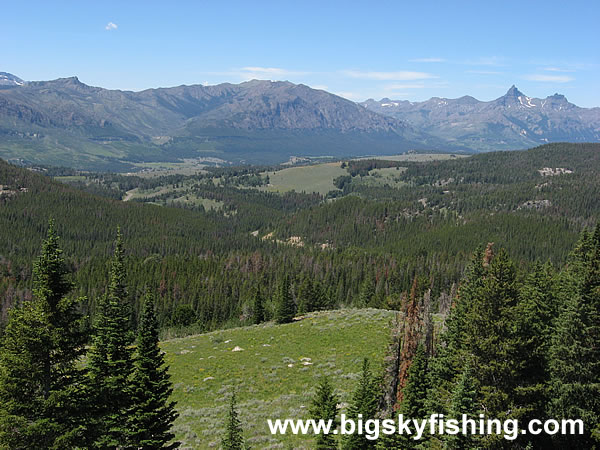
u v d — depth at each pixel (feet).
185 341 275.39
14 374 72.08
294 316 314.96
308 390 160.86
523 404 103.50
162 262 615.16
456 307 145.69
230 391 168.04
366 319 250.98
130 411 94.22
